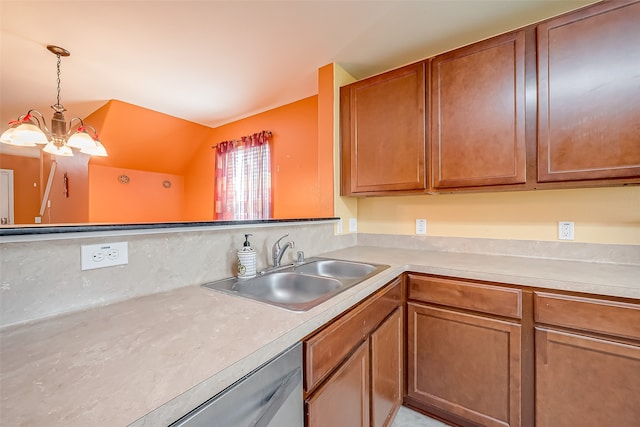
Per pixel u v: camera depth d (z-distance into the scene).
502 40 1.46
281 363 0.70
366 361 1.13
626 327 1.06
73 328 0.73
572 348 1.16
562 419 1.18
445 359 1.46
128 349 0.62
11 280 0.75
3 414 0.42
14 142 2.13
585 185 1.31
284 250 1.53
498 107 1.47
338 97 2.13
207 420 0.51
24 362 0.57
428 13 1.59
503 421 1.31
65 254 0.84
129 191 3.76
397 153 1.80
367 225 2.33
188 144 3.81
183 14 1.61
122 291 0.95
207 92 2.66
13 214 5.34
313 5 1.53
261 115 3.18
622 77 1.21
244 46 1.93
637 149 1.19
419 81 1.72
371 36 1.81
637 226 1.44
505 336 1.30
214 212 3.68
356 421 1.05
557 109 1.33
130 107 3.00
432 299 1.49
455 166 1.59
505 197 1.78
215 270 1.24
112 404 0.44
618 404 1.08
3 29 1.76
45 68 2.24
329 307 0.89
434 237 2.03
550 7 1.53
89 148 2.28
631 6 1.19
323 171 2.14
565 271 1.33
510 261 1.60
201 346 0.63
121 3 1.53
